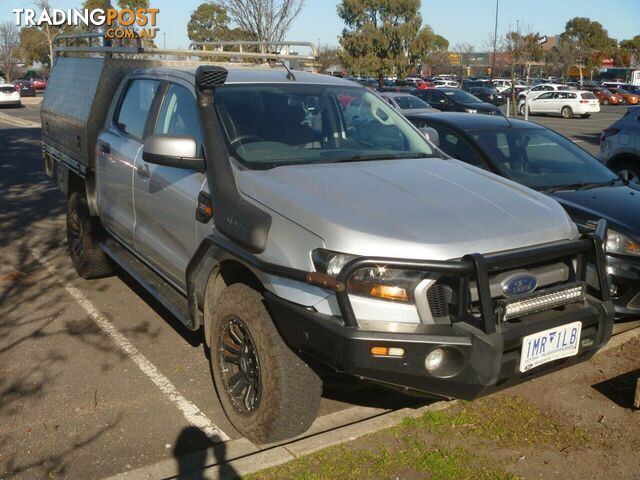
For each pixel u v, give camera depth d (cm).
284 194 378
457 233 352
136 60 627
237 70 512
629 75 8006
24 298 636
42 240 844
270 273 363
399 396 457
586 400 449
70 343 538
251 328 379
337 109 493
